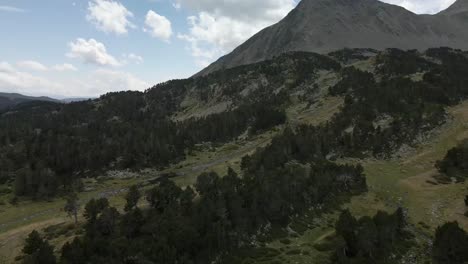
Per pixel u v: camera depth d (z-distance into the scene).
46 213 104.50
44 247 60.53
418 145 125.38
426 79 165.38
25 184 123.00
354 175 102.12
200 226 67.06
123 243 61.06
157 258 58.62
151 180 131.62
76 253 57.81
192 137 181.12
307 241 72.38
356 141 127.12
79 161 147.38
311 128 138.38
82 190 126.00
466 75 185.88
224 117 198.88
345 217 70.38
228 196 76.19
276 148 115.62
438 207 88.94
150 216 73.31
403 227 78.31
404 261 66.25
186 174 133.50
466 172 104.94
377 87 162.88
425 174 107.94
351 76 197.88
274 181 85.88
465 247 63.31
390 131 128.88
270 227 76.00
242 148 162.88
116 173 145.12
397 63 197.25
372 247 66.19
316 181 91.06
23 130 198.62
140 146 160.62
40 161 138.88
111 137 186.25
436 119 135.00
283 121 178.75
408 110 140.12
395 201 93.38
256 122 179.75
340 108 159.12
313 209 85.56
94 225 70.75
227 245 66.75
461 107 146.62
